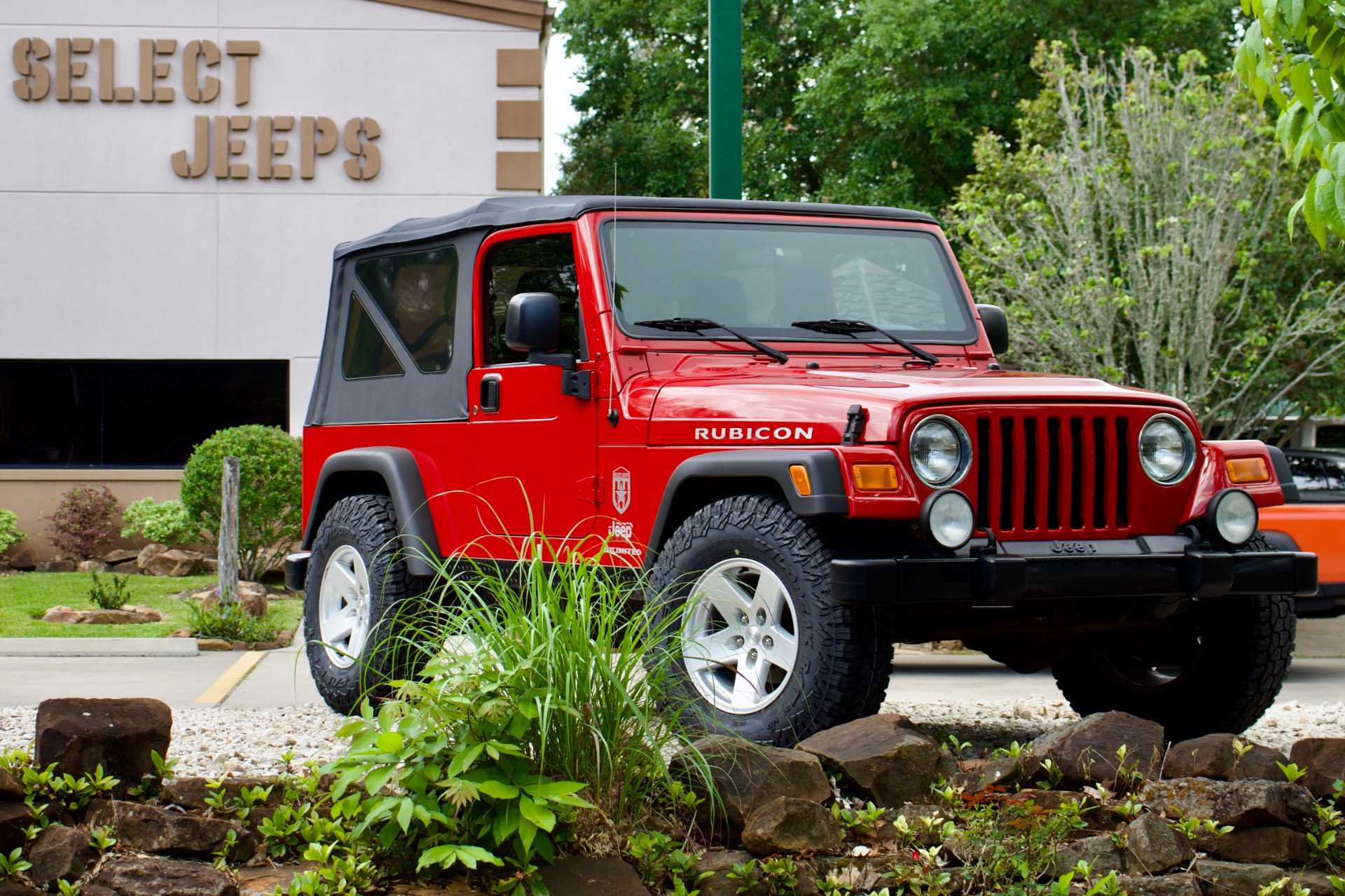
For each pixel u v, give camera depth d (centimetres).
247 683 732
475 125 1504
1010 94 2222
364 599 611
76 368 1501
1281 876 368
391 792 363
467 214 612
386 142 1499
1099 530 468
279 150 1491
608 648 383
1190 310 1199
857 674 438
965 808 384
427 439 605
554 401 538
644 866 358
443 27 1502
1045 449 460
